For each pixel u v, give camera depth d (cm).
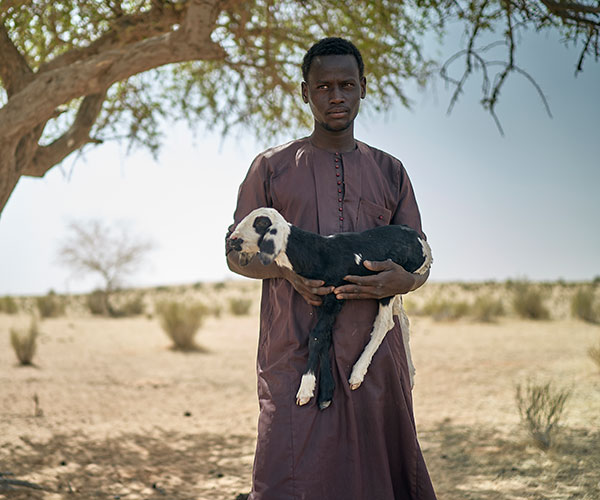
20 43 661
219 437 766
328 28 752
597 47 518
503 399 927
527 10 536
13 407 909
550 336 1719
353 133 345
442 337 1762
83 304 3584
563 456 618
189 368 1351
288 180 337
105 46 665
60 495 537
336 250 306
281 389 315
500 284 5009
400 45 744
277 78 798
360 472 314
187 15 566
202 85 900
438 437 729
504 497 513
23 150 588
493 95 553
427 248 331
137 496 541
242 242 298
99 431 788
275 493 306
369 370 319
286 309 322
